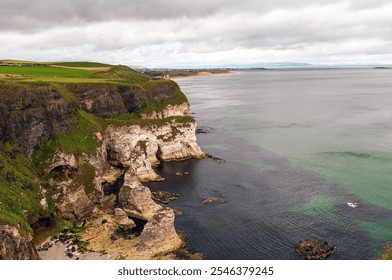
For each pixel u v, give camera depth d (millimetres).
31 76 115312
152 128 98188
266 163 96000
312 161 96250
